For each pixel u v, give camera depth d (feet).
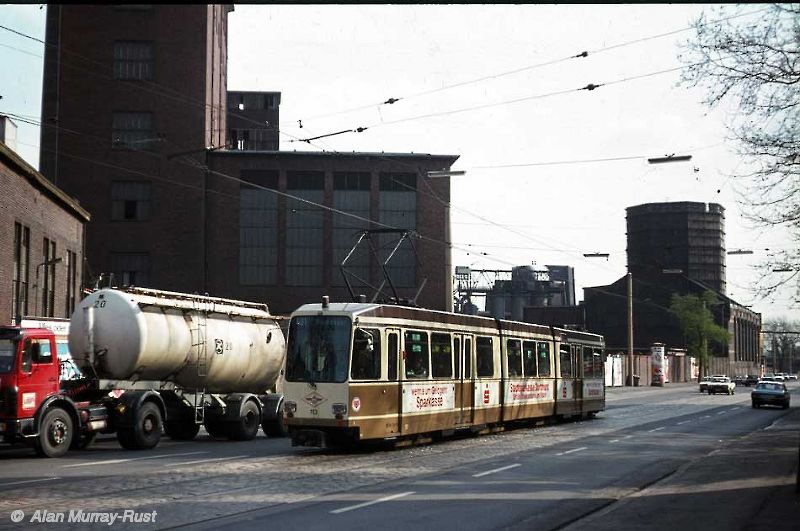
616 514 39.22
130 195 207.00
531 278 361.10
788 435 89.97
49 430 63.98
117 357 71.20
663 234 414.82
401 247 218.59
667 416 128.88
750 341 499.51
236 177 214.28
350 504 41.24
